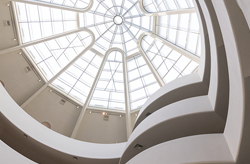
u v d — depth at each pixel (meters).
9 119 12.61
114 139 18.16
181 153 6.57
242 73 3.84
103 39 21.03
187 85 10.40
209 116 7.84
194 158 6.09
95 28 20.55
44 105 18.20
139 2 17.86
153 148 7.80
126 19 20.28
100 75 20.59
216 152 5.73
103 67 20.33
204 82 9.84
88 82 20.59
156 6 17.45
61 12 18.77
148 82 19.41
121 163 11.69
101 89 20.50
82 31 20.25
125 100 18.97
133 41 20.75
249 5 2.89
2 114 12.27
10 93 17.06
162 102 11.66
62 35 18.70
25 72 17.98
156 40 19.16
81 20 19.62
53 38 18.41
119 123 18.94
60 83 19.61
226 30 4.16
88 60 20.66
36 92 17.92
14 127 13.01
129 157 11.34
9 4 16.00
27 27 17.69
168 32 17.42
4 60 16.95
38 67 18.70
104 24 20.62
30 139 13.59
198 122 8.26
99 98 20.23
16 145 13.98
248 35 3.67
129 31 20.66
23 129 13.23
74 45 20.50
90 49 20.52
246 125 4.31
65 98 19.11
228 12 3.66
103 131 18.52
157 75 18.28
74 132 17.83
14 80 17.38
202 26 8.73
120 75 20.86
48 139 14.24
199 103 8.30
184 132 8.97
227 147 5.59
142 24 19.73
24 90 17.77
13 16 16.50
